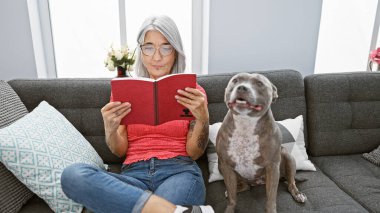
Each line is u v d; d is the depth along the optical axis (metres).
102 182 0.88
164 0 2.12
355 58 2.40
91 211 0.99
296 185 1.25
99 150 1.41
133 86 0.99
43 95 1.37
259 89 0.93
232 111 0.96
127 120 1.05
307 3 2.04
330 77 1.52
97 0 2.09
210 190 1.24
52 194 0.96
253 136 1.00
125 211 0.85
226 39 2.04
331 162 1.45
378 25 2.28
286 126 1.38
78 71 2.26
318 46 2.27
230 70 2.13
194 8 2.15
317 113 1.49
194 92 1.02
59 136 1.10
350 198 1.16
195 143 1.16
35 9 2.01
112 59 1.65
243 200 1.15
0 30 1.91
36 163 0.96
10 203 0.96
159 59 1.24
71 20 2.12
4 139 0.94
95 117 1.39
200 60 2.30
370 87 1.53
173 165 1.13
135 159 1.16
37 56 2.05
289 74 1.50
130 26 2.15
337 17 2.24
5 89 1.23
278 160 1.04
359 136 1.53
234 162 1.06
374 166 1.41
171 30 1.22
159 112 1.03
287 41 2.11
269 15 2.03
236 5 1.97
